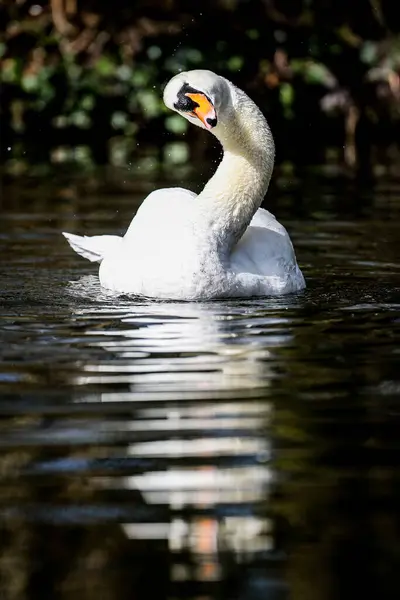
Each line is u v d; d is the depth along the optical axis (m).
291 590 6.06
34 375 9.50
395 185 22.12
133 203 19.86
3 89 29.42
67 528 6.72
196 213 12.48
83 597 6.03
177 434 8.12
